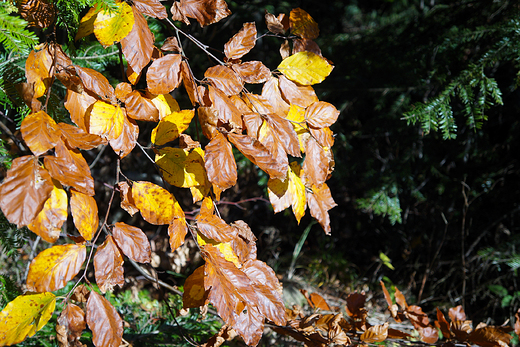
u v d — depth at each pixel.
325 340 1.59
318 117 1.44
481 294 4.53
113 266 1.31
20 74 1.48
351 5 7.14
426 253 4.94
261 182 4.25
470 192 4.59
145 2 1.36
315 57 1.45
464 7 4.05
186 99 4.20
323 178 1.44
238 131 1.37
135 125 1.36
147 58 1.34
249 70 1.42
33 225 1.22
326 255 4.68
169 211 1.35
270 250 4.79
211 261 1.37
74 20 1.46
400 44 4.36
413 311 1.95
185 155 1.37
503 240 4.36
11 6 1.36
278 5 5.80
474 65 2.92
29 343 1.98
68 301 1.33
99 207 4.05
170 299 3.12
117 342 1.31
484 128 4.55
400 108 4.21
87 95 1.33
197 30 4.71
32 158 1.21
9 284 1.68
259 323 1.37
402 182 4.66
